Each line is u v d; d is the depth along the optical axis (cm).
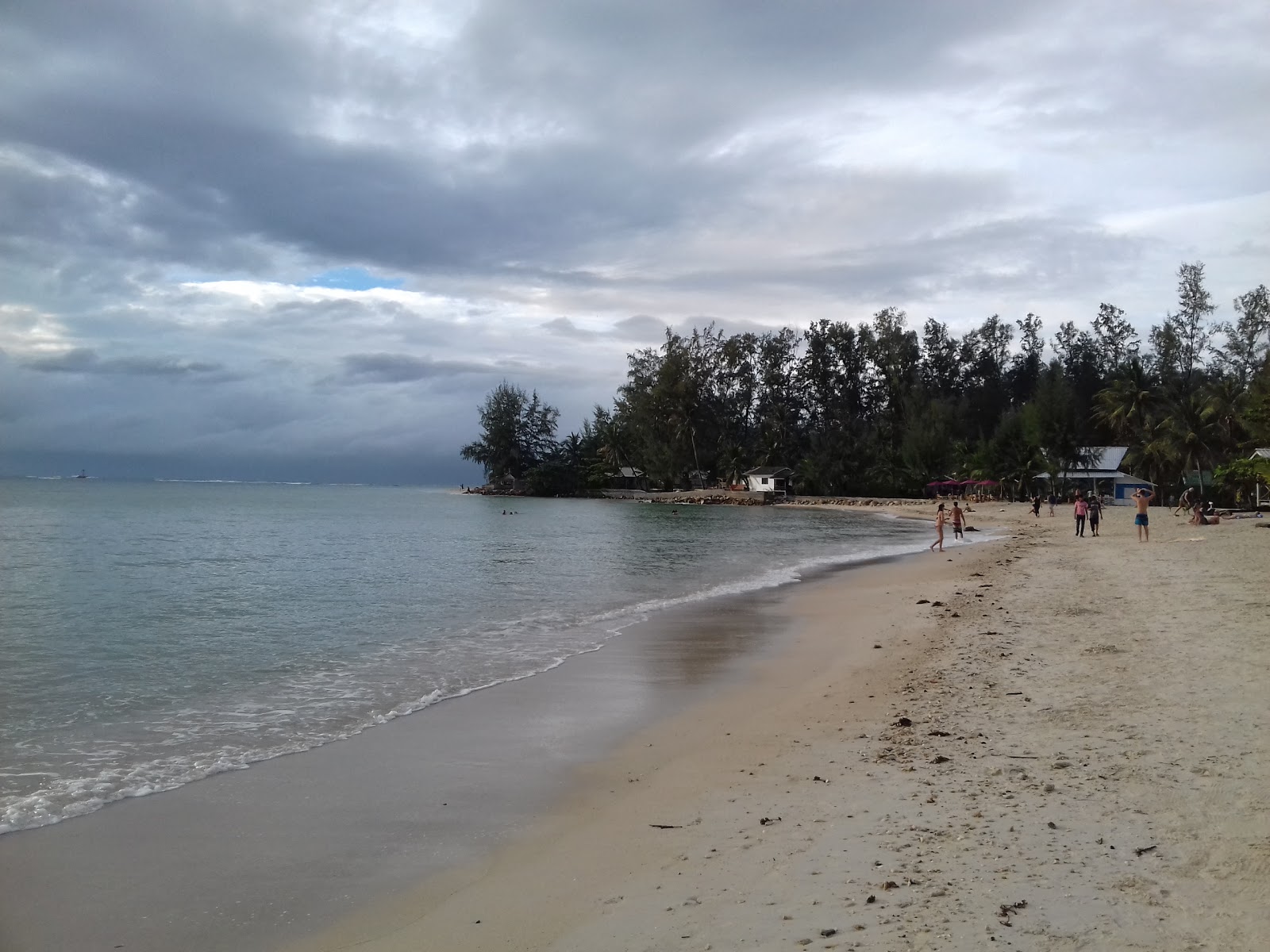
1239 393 6331
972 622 1634
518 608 2095
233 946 528
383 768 883
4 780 846
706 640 1633
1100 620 1545
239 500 12762
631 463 14225
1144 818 610
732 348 12850
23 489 17338
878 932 471
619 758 911
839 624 1778
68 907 582
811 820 670
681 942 485
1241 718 848
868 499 9912
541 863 635
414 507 10819
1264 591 1739
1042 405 8556
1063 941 446
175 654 1527
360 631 1762
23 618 1964
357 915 566
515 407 15625
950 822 634
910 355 11950
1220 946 430
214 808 766
